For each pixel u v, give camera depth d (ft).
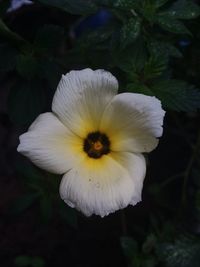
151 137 0.32
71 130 0.33
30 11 0.46
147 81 0.37
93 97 0.33
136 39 0.38
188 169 0.52
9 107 0.39
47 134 0.33
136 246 0.50
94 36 0.42
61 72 0.40
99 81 0.33
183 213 0.57
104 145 0.34
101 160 0.33
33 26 0.47
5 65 0.39
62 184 0.33
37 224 0.71
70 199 0.32
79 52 0.41
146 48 0.39
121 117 0.33
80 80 0.33
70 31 0.54
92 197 0.32
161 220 0.60
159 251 0.51
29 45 0.39
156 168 0.65
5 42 0.39
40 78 0.40
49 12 0.48
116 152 0.34
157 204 0.64
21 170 0.46
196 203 0.50
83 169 0.33
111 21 0.53
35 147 0.32
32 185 0.45
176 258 0.50
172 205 0.60
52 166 0.33
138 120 0.32
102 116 0.33
